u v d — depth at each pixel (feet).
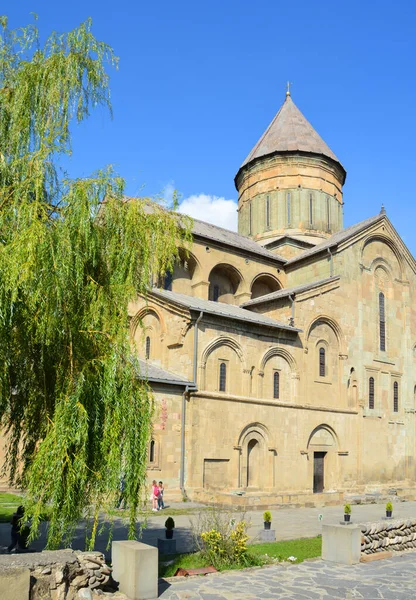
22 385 42.75
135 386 43.57
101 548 54.54
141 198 46.14
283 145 152.05
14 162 41.52
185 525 68.23
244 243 138.51
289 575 45.50
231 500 86.02
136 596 37.58
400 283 142.31
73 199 40.75
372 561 51.29
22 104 43.68
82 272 40.42
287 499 92.43
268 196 151.23
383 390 130.72
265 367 106.73
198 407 93.71
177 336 96.94
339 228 153.48
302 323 114.21
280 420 105.70
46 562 32.99
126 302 43.60
